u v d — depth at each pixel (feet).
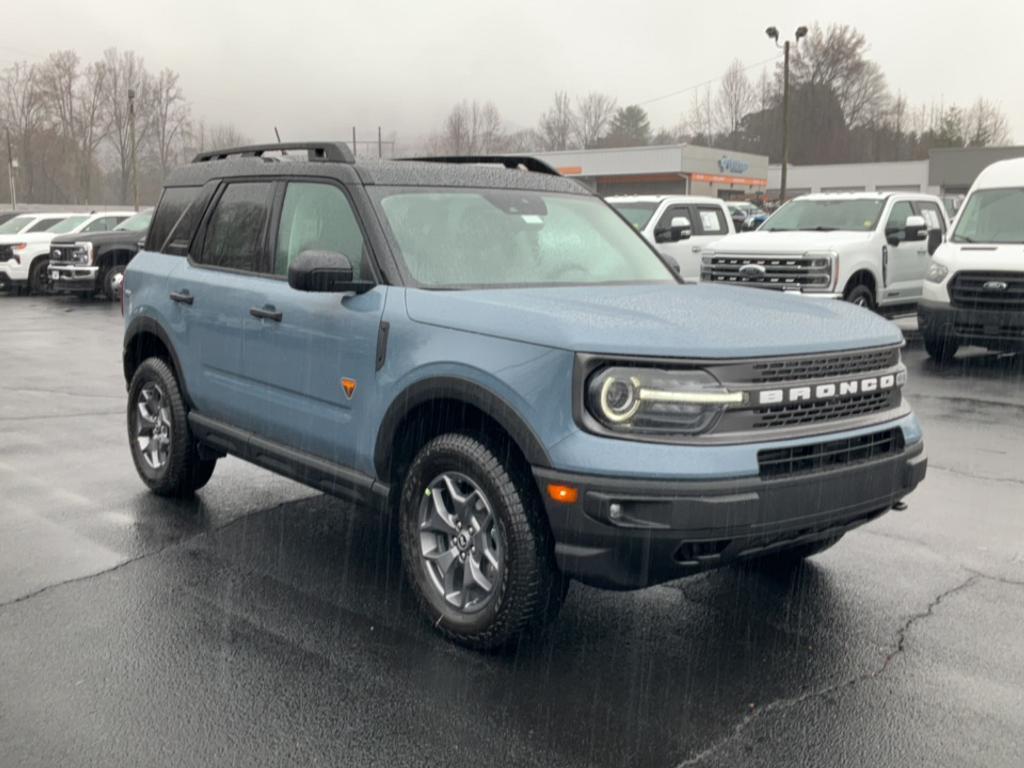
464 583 13.19
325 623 14.08
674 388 11.56
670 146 204.23
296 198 16.60
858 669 12.77
